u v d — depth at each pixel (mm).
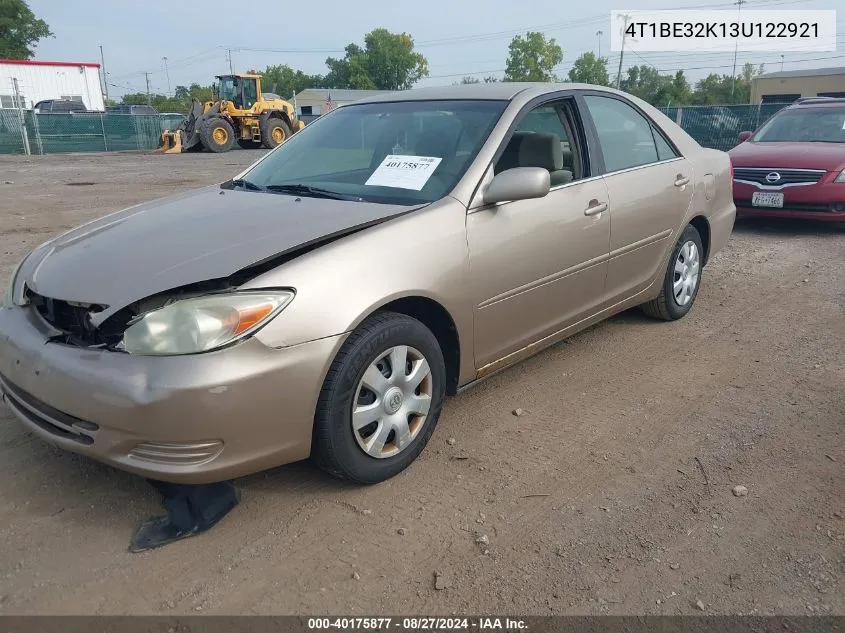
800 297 5750
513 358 3658
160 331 2449
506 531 2725
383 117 3961
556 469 3164
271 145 26922
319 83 95750
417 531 2721
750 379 4133
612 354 4516
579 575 2488
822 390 3977
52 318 2775
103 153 26344
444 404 3809
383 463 2977
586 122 4059
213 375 2408
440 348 3215
